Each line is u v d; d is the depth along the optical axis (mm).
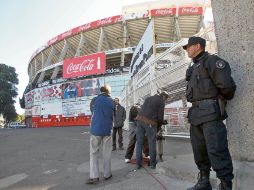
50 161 7703
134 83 16391
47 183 5398
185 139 9945
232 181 3352
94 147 5242
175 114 10453
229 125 3607
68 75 46469
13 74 76062
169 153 7434
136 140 6457
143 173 5445
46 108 49094
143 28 46031
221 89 3033
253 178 3145
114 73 43469
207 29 7859
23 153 9594
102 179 5367
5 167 7258
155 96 6055
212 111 3055
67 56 57656
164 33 47219
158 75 11500
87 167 6555
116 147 10352
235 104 3516
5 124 74812
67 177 5758
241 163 3391
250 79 3377
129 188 4449
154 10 42750
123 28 46688
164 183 4441
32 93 54938
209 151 3076
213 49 7516
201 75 3197
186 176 4398
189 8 41750
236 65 3521
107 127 5309
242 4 3492
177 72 9758
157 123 6035
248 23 3418
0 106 71750
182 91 9555
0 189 5223
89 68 44469
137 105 7363
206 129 3102
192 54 3369
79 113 45094
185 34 47750
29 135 18469
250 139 3367
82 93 45219
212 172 4074
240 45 3488
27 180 5746
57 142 12750
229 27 3627
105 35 49125
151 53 13906
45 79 58656
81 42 50156
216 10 3852
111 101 5492
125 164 6660
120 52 45250
